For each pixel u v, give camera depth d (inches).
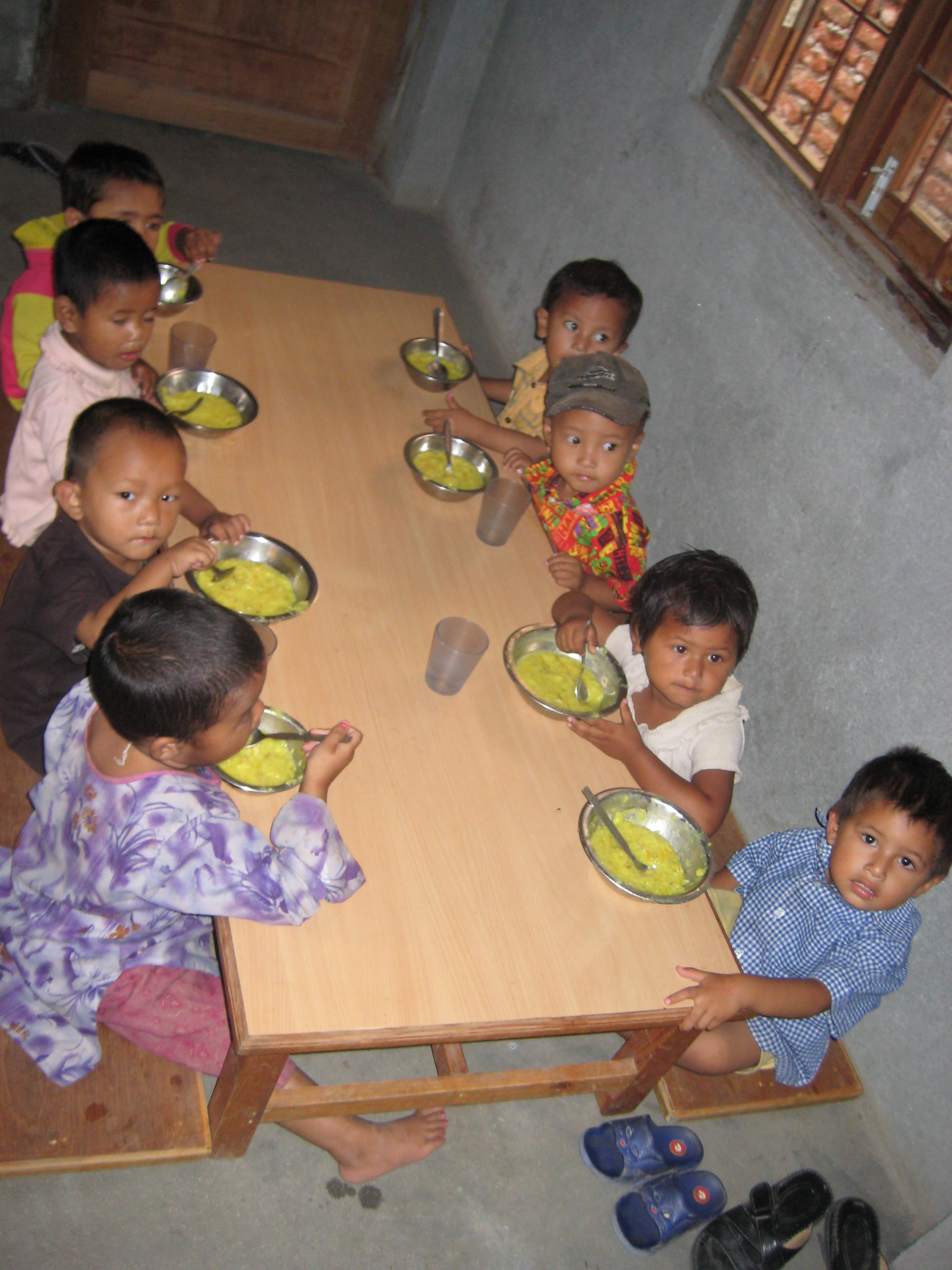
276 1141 72.9
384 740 65.2
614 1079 73.3
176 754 53.5
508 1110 80.7
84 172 98.0
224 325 99.4
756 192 116.4
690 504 122.6
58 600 68.6
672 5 135.9
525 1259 72.5
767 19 123.0
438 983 54.0
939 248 104.0
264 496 81.0
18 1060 64.7
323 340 103.3
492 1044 85.0
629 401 89.0
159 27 182.1
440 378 103.4
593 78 154.6
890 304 98.8
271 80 196.2
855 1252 77.8
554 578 86.3
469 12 184.2
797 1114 89.6
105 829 55.5
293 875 53.6
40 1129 62.9
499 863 61.2
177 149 191.2
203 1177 68.9
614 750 71.6
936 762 74.6
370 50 197.0
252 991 50.7
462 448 93.8
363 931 55.1
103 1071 66.3
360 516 83.3
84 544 71.4
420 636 74.2
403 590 77.7
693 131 128.8
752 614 78.6
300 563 74.3
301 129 204.7
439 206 208.7
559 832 64.7
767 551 109.6
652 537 129.3
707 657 77.4
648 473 131.2
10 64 175.6
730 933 84.9
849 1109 91.8
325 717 65.0
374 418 95.1
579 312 104.4
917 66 100.7
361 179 210.1
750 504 112.7
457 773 65.4
